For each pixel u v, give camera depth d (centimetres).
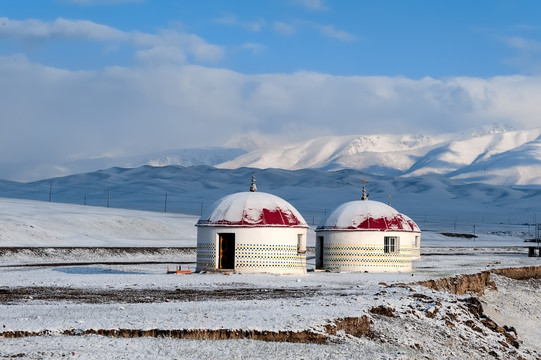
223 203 6391
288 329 3008
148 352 2606
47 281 5234
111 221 14712
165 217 17838
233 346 2778
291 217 6316
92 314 3284
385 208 7188
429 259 9694
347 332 3219
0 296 4175
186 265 7925
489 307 6022
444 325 3659
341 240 7025
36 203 18525
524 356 3700
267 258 6169
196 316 3200
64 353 2492
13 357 2423
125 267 7175
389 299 3981
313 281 5466
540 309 6450
